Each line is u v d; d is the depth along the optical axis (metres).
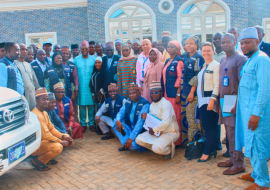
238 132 2.82
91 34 10.24
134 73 5.16
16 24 10.85
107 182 3.09
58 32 10.82
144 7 10.17
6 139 2.58
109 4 10.11
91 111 5.77
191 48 3.88
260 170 2.57
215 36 4.59
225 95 3.13
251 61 2.63
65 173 3.43
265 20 10.27
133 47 6.13
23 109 3.07
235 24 9.98
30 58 5.09
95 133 5.63
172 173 3.27
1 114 2.65
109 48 5.66
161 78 4.32
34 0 10.53
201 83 3.52
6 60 3.85
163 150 3.65
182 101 4.07
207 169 3.33
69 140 3.81
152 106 4.02
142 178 3.16
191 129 3.84
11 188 3.03
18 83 4.02
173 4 10.10
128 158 3.92
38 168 3.55
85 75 5.59
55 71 5.12
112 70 5.51
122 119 4.38
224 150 4.07
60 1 10.57
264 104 2.45
